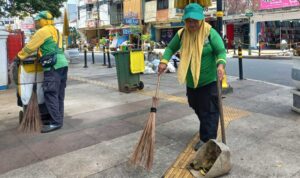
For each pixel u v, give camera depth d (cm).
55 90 548
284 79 1086
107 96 833
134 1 4016
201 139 439
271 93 786
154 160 414
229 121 558
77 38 4519
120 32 4294
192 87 428
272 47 2692
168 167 394
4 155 455
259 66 1514
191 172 374
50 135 530
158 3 3719
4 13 1655
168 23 3606
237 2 2841
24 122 548
